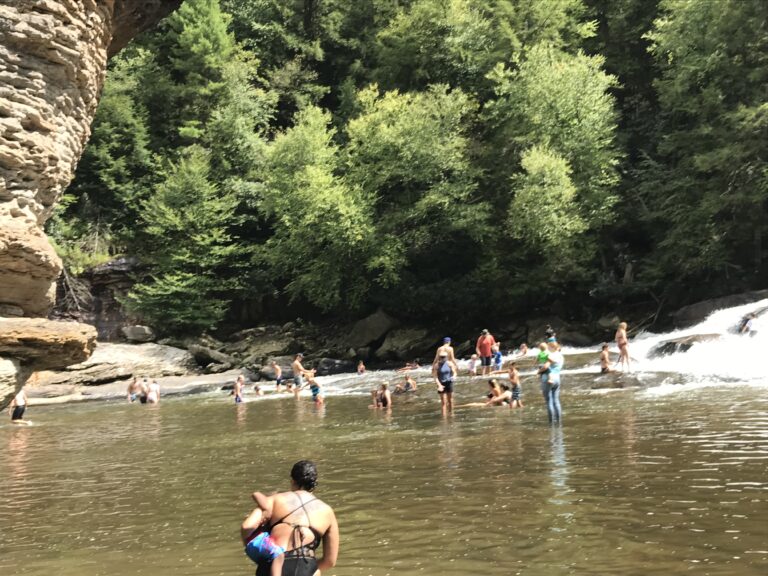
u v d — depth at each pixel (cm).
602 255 3494
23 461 1241
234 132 4134
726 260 3180
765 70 2997
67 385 2858
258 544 400
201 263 3762
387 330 3612
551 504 684
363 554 567
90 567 578
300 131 3662
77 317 3622
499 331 3497
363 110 4059
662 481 747
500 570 507
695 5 3158
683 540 548
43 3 927
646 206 3475
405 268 3775
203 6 4453
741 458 836
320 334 3809
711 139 3206
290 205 3547
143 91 4369
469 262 3769
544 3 3775
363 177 3566
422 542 590
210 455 1180
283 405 2055
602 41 4125
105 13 1080
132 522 734
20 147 907
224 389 2894
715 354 2011
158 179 4162
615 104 4022
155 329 3681
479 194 3594
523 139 3316
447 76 3925
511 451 1003
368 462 997
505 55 3725
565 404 1509
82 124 1076
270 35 4872
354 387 2462
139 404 2434
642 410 1317
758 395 1395
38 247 914
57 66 965
